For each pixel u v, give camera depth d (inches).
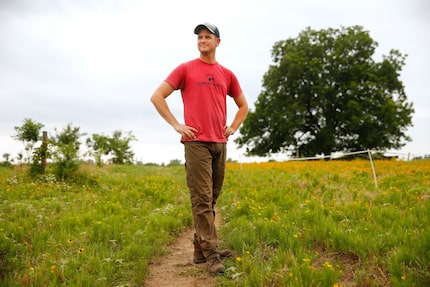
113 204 311.6
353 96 1585.9
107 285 146.4
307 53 1724.9
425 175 502.3
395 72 1643.7
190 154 165.9
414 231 189.8
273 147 1690.5
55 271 151.8
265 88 1734.7
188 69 169.0
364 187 391.2
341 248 176.2
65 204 326.6
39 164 521.0
